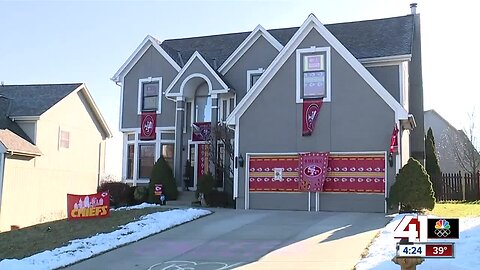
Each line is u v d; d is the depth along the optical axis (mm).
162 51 26219
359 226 14539
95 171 30812
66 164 27859
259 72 24438
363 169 18781
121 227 15281
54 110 26844
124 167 26812
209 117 24875
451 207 19469
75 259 11680
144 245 13055
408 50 21641
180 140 24266
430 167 28547
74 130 28750
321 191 19047
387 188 18328
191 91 24922
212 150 22906
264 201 19875
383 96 18750
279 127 19953
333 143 19203
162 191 22938
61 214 26969
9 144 23078
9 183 23438
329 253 11203
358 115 19016
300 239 13016
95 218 17250
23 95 27672
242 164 20234
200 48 28375
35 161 25250
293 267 10172
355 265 9977
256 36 24625
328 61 19562
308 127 19500
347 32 24625
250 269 10188
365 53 22203
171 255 11867
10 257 12477
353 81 19219
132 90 26750
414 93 26281
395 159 18406
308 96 19719
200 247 12594
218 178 22766
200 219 16812
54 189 26703
